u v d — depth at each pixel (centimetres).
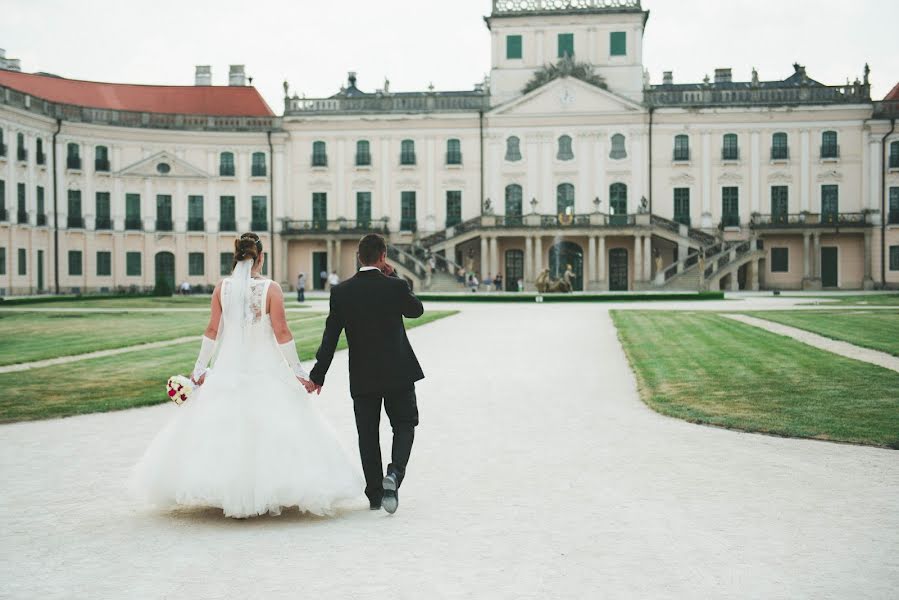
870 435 1074
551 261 6888
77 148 6650
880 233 6675
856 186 6725
